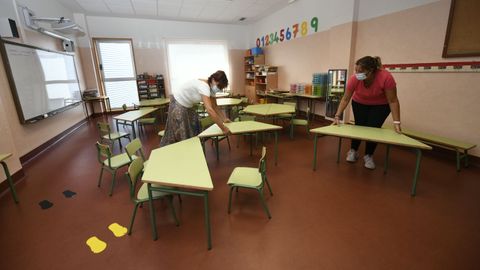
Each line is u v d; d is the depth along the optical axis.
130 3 6.05
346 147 4.01
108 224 2.11
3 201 2.54
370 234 1.90
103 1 5.84
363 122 2.99
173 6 6.43
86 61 7.10
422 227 1.97
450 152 3.42
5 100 3.28
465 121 3.17
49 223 2.14
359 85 2.79
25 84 3.72
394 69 4.04
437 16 3.33
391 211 2.20
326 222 2.06
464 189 2.55
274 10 7.17
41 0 4.80
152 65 8.11
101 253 1.76
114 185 2.84
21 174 3.08
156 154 2.09
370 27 4.43
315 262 1.64
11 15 3.59
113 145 4.43
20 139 3.57
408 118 3.90
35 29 4.29
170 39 8.19
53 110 4.55
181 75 8.69
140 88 7.88
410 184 2.68
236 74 9.48
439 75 3.39
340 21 4.97
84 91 6.86
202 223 2.08
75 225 2.10
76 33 5.55
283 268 1.59
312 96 5.77
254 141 4.42
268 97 7.82
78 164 3.55
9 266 1.67
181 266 1.63
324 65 5.71
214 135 2.60
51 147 4.39
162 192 1.89
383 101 2.76
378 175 2.93
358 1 4.60
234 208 2.30
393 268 1.57
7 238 1.96
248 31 9.27
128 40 7.68
